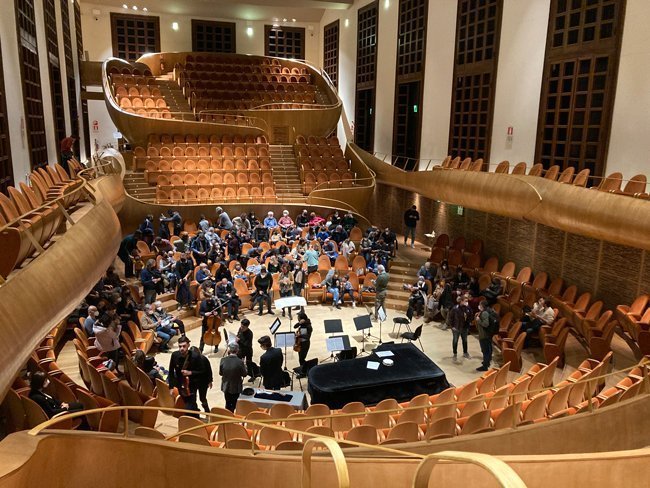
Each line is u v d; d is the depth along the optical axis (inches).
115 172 581.6
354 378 381.7
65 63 730.8
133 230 681.0
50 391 302.4
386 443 273.3
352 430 272.1
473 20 657.0
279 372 377.1
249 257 622.2
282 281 565.3
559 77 532.1
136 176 738.8
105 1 983.6
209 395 404.5
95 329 359.3
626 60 460.4
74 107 810.8
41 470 135.6
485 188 567.2
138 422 307.4
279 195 784.3
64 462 146.3
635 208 390.0
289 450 252.4
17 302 205.3
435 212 771.4
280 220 711.7
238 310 557.0
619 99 469.7
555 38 534.9
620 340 474.9
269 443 287.1
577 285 518.9
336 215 729.6
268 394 349.7
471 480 205.6
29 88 497.0
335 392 366.3
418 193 760.3
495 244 643.5
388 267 655.1
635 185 438.9
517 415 308.2
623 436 298.7
